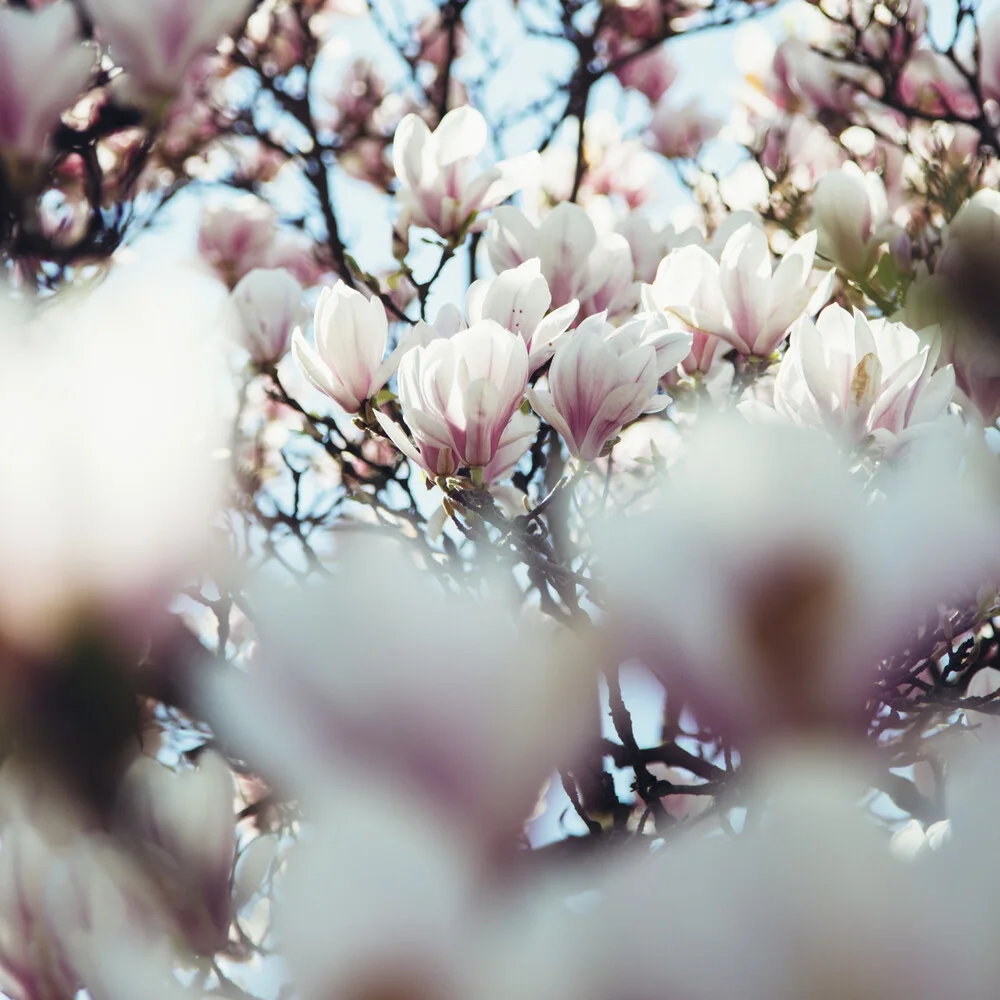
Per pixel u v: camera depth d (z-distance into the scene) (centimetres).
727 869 34
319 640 36
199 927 51
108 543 43
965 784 38
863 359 155
